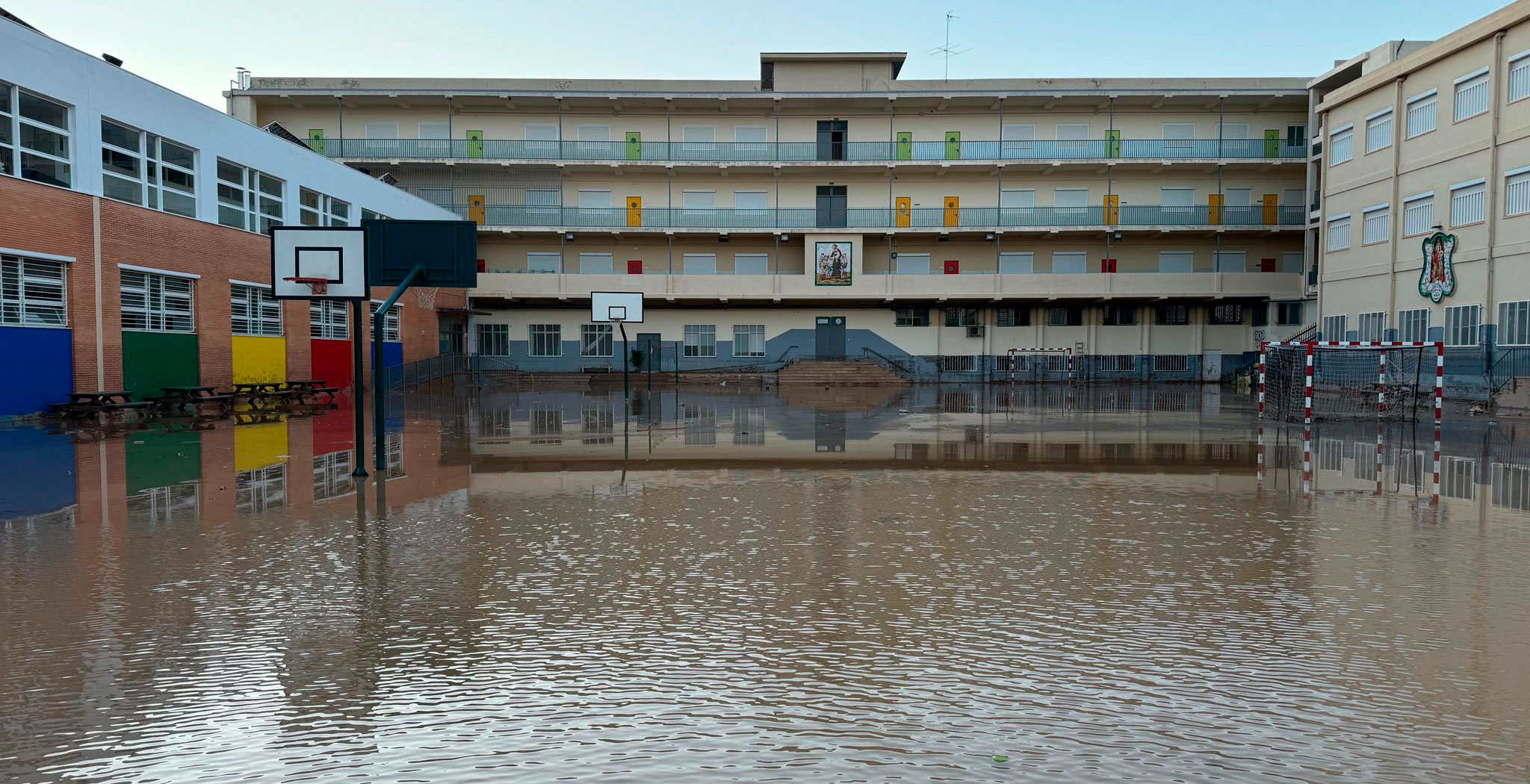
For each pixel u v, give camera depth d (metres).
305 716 4.23
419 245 13.28
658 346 50.53
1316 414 24.31
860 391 40.00
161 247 24.73
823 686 4.59
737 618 5.74
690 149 48.81
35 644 5.22
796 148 49.19
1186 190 49.28
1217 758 3.79
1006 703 4.37
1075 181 49.59
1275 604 6.05
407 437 18.09
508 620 5.70
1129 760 3.77
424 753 3.84
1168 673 4.75
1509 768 3.69
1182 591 6.40
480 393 38.31
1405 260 32.00
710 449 15.84
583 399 33.19
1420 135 31.33
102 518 9.09
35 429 19.12
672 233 48.22
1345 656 5.00
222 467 13.16
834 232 48.19
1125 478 12.27
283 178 30.59
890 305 50.31
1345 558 7.44
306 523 8.86
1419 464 13.71
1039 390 41.84
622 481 11.95
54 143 21.41
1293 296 46.97
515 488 11.34
